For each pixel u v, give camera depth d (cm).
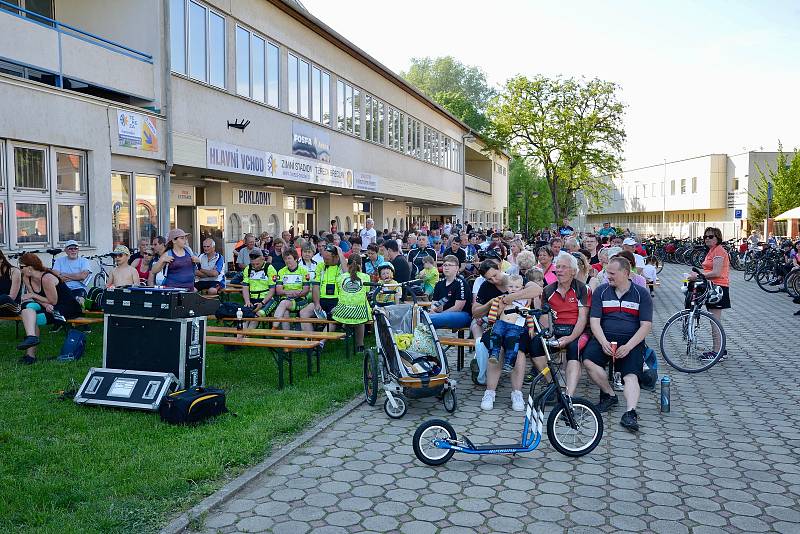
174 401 629
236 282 1570
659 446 607
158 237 1190
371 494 496
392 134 3175
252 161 1834
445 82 7650
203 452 551
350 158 2628
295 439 611
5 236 1131
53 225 1223
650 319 674
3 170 1123
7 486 477
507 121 4866
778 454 586
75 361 894
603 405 716
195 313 694
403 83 3197
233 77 1762
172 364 687
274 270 1101
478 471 545
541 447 606
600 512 467
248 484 511
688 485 516
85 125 1266
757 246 2909
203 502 466
